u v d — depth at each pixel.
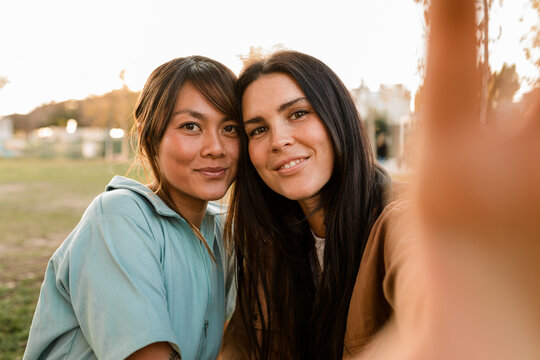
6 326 3.42
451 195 0.17
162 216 1.45
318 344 1.49
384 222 1.10
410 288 0.29
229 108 1.49
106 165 24.72
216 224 1.77
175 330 1.39
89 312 1.22
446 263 0.18
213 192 1.51
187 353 1.43
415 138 0.19
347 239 1.42
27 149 31.83
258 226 1.63
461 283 0.18
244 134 1.55
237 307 1.76
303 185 1.42
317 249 1.67
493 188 0.17
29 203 10.31
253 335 1.66
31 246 6.28
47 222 8.09
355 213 1.43
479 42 0.18
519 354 0.18
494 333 0.18
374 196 1.47
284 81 1.41
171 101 1.46
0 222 8.02
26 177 17.02
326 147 1.42
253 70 1.47
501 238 0.17
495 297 0.18
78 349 1.33
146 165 1.65
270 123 1.42
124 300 1.18
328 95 1.43
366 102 7.80
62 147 32.12
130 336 1.14
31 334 1.40
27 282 4.59
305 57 1.47
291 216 1.66
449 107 0.18
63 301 1.38
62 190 12.87
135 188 1.47
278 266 1.65
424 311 0.20
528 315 0.17
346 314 1.39
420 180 0.18
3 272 4.96
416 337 0.21
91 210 1.38
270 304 1.66
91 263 1.26
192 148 1.46
